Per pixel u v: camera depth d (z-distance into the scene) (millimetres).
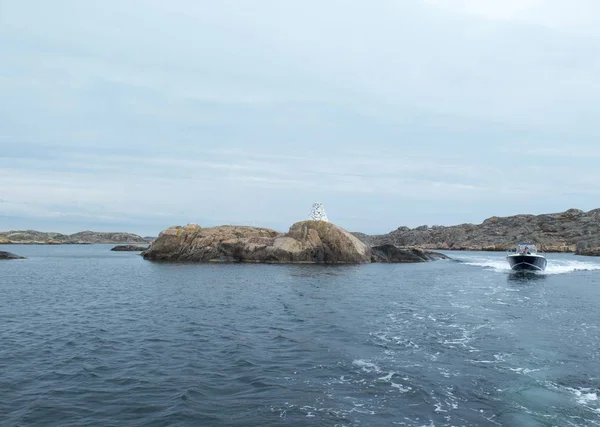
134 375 13211
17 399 11375
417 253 76625
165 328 19609
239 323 20641
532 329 19531
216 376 13102
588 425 9984
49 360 14766
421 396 11555
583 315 23078
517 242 119438
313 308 24891
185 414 10422
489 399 11422
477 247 126562
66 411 10648
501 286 37094
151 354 15445
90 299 28688
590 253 95438
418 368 13828
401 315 22750
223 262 63250
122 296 30016
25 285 36969
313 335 18172
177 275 45000
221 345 16594
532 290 34312
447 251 125125
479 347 16359
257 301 27484
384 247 72625
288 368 13812
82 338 17797
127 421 10094
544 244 112375
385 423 9984
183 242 67438
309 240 63688
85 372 13508
